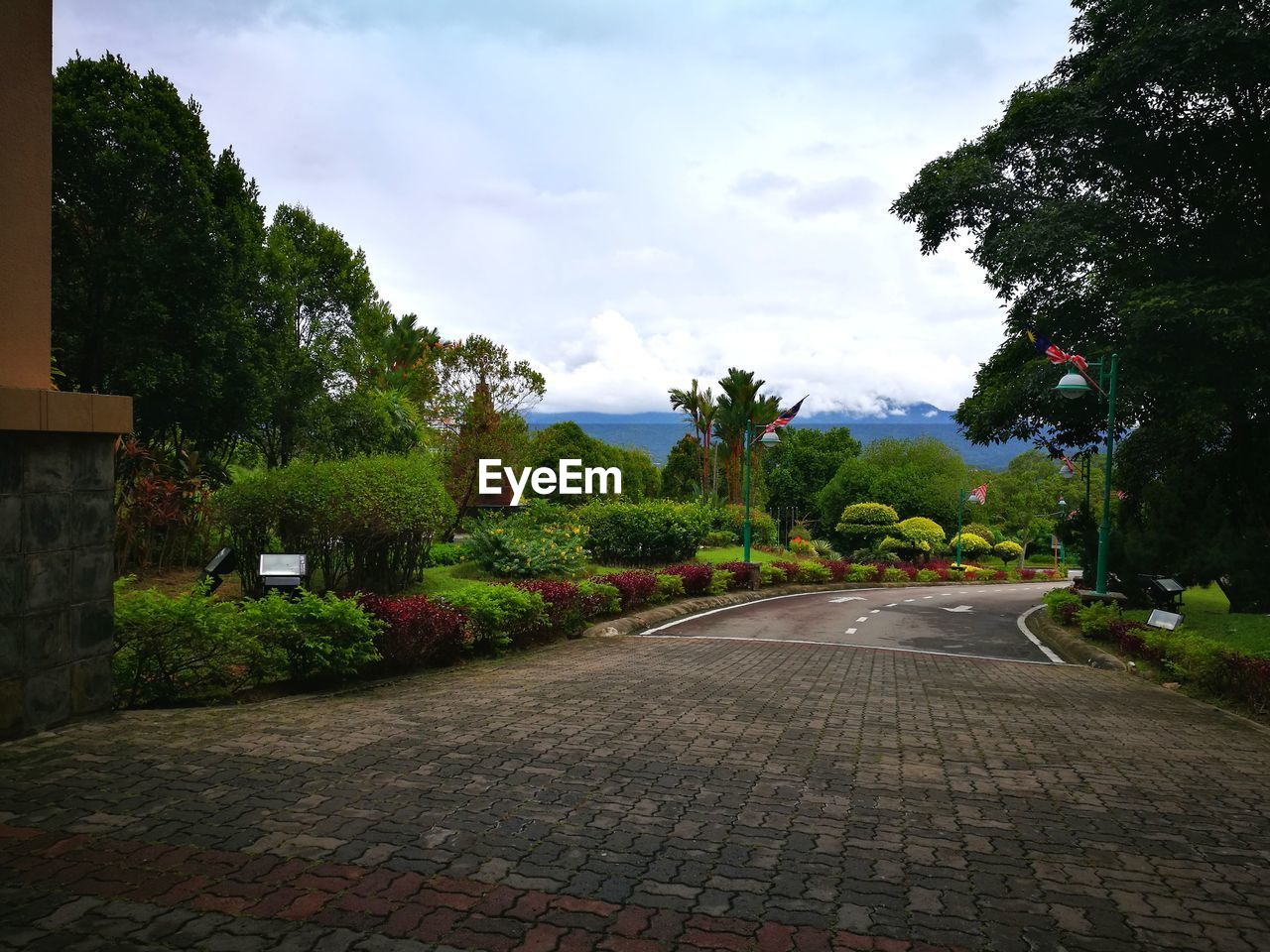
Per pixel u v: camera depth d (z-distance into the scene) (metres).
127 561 13.36
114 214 16.06
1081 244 17.86
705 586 23.14
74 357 16.16
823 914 3.15
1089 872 3.69
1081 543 20.58
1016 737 6.64
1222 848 4.07
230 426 18.44
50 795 4.16
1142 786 5.20
